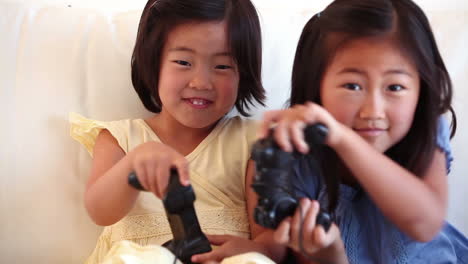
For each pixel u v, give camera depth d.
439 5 1.32
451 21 1.13
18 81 1.04
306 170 0.90
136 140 1.02
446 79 0.87
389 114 0.79
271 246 0.93
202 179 1.01
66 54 1.07
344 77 0.79
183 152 1.04
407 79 0.79
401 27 0.79
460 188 1.06
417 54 0.80
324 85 0.82
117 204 0.88
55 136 1.04
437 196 0.82
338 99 0.79
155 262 0.72
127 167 0.84
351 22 0.79
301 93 0.89
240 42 0.97
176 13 0.94
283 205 0.68
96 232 1.03
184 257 0.77
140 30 1.02
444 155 0.89
